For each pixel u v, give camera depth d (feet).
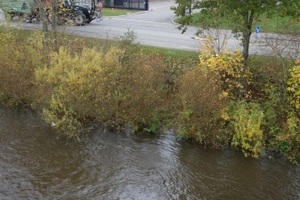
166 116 52.06
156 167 44.19
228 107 48.44
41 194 38.73
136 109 51.60
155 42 75.51
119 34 81.87
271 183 42.01
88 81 48.98
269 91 50.62
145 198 38.86
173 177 42.50
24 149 46.68
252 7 48.73
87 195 38.91
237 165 44.96
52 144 48.06
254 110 48.11
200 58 52.47
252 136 45.70
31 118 54.54
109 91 50.85
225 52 53.26
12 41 59.21
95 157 45.78
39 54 56.65
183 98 48.80
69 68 49.26
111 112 51.72
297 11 49.88
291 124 45.60
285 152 46.34
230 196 39.81
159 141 49.75
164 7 146.72
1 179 40.65
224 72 51.60
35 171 42.45
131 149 47.83
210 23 53.98
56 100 50.72
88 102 50.93
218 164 45.14
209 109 47.70
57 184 40.42
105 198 38.55
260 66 54.39
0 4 85.51
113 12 124.67
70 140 49.11
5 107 57.57
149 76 51.31
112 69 50.39
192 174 43.21
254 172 43.78
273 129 47.67
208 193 40.14
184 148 48.19
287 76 49.88
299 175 43.47
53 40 58.29
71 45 61.36
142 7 134.72
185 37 82.02
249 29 53.31
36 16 85.46
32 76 56.08
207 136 48.60
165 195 39.47
